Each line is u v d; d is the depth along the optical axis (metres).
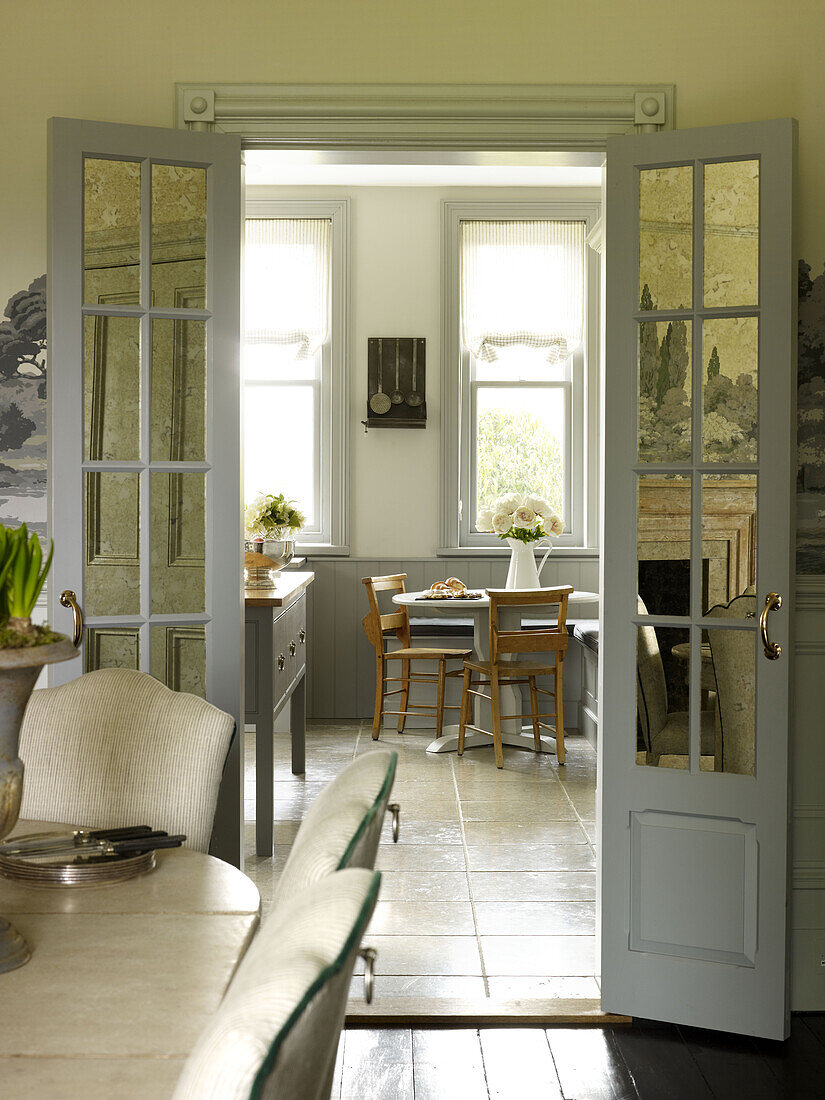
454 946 3.49
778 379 2.91
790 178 2.89
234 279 3.14
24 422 3.26
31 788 2.15
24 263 3.23
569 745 6.42
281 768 5.86
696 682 3.01
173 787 2.11
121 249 3.04
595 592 7.11
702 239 2.99
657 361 3.06
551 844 4.56
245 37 3.19
